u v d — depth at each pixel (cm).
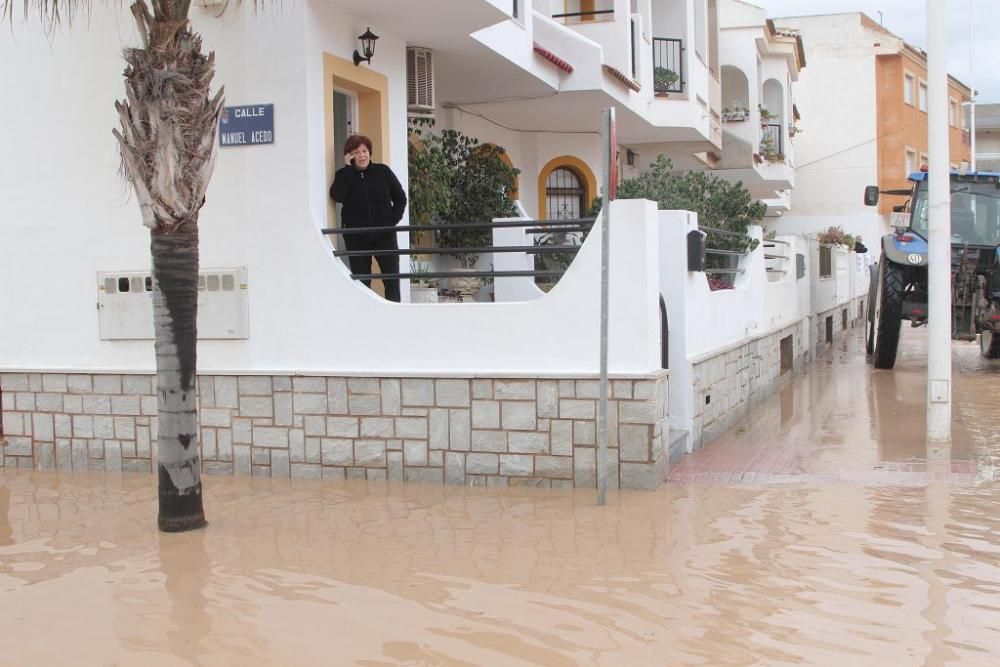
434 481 793
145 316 875
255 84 832
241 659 449
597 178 1706
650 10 1614
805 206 3906
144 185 635
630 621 484
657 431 748
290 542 632
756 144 2373
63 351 900
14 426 909
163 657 454
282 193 830
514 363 777
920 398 1182
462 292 1189
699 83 1758
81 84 884
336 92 959
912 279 1493
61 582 562
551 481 764
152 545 633
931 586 524
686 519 663
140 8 625
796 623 477
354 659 446
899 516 655
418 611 503
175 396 660
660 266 881
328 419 816
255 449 835
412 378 793
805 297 1675
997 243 1430
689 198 1245
